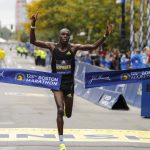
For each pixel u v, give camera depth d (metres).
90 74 15.97
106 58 53.75
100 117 22.62
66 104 14.27
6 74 14.92
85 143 15.89
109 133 18.16
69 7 90.44
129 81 16.61
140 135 17.98
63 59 13.96
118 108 26.11
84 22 79.00
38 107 25.59
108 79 16.23
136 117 23.14
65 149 13.62
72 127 19.27
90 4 76.88
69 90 14.07
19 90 35.56
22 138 16.42
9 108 24.78
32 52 127.12
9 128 18.55
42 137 16.72
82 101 30.31
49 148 14.84
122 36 51.09
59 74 13.98
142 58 39.41
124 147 15.39
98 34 75.62
